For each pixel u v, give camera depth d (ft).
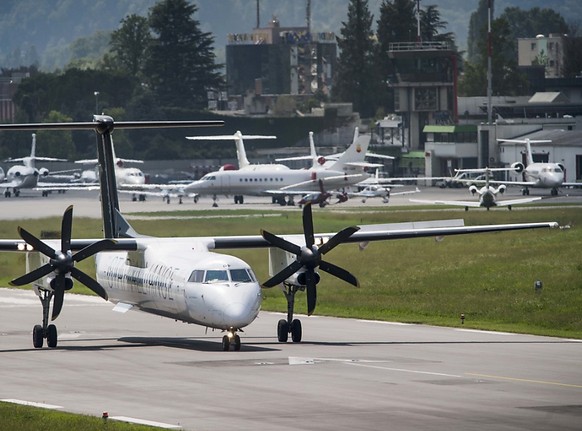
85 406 348.18
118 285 537.24
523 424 316.60
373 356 456.86
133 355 464.65
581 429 310.24
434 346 492.54
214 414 332.80
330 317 622.54
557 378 398.21
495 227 547.90
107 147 546.67
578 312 617.62
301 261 499.51
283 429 311.47
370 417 327.06
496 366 427.74
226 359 447.83
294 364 431.84
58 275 488.44
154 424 319.06
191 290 472.44
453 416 328.08
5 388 382.01
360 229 529.45
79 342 518.78
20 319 619.26
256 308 467.52
